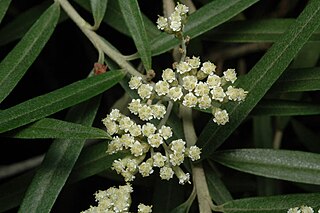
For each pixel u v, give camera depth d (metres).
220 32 0.35
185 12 0.30
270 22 0.35
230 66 0.45
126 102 0.39
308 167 0.31
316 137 0.41
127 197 0.28
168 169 0.29
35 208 0.29
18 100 0.49
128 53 0.46
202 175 0.31
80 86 0.29
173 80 0.29
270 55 0.29
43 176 0.29
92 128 0.27
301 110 0.32
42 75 0.49
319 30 0.34
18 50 0.30
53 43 0.48
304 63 0.36
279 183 0.38
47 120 0.27
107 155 0.32
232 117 0.30
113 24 0.36
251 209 0.29
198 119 0.41
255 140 0.39
